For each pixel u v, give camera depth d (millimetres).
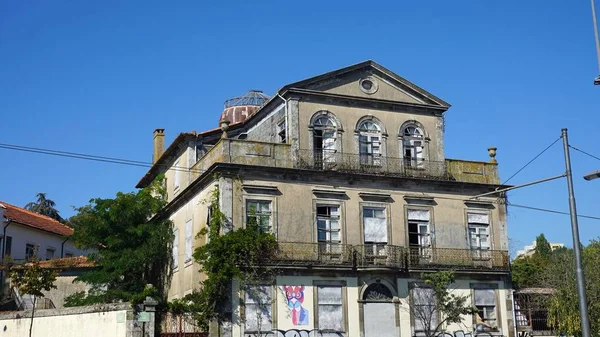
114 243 36188
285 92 33719
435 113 36812
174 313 28656
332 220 33000
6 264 40812
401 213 34406
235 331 29609
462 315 34031
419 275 33625
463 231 35625
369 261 32625
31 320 29969
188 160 36438
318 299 31438
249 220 31188
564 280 35406
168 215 38938
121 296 35344
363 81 35531
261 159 32250
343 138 34281
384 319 32438
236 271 29625
